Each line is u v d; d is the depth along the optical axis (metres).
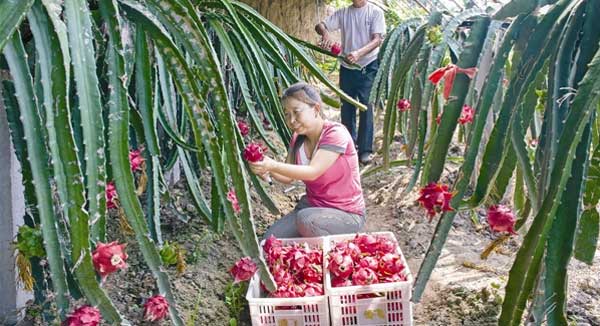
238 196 1.17
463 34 1.78
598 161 1.01
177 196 2.30
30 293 1.59
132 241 1.95
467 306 1.66
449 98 1.11
